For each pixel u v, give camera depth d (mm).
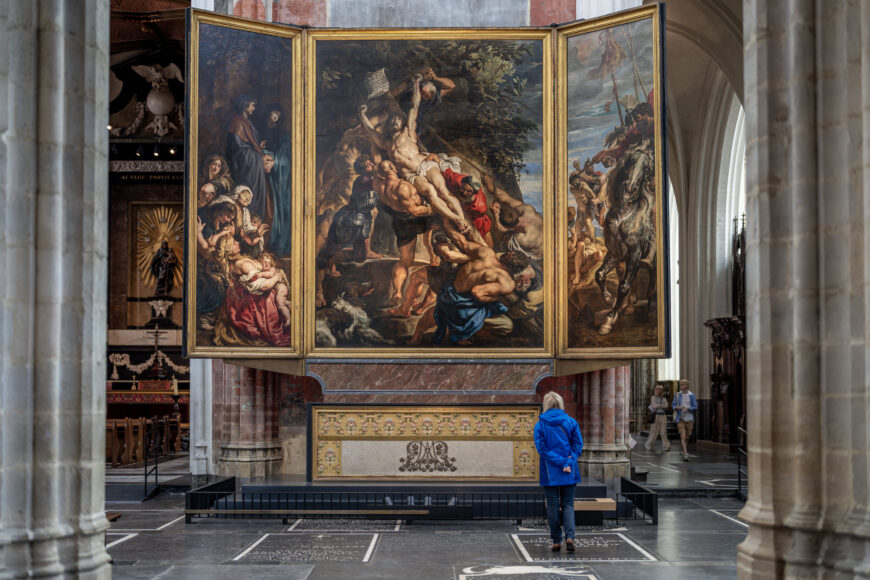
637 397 37375
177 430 27906
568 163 14719
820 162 6809
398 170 15156
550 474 10625
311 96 14953
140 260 34688
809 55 6859
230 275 14258
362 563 10008
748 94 7180
